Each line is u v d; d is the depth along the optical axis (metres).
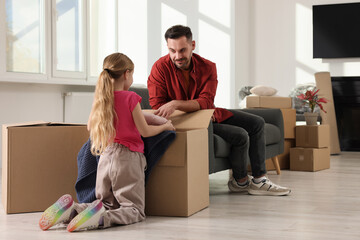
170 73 2.91
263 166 3.11
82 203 2.35
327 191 3.28
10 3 4.50
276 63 7.49
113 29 5.93
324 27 7.16
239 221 2.34
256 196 3.07
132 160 2.31
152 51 7.52
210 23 7.38
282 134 4.23
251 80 7.66
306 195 3.11
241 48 7.40
